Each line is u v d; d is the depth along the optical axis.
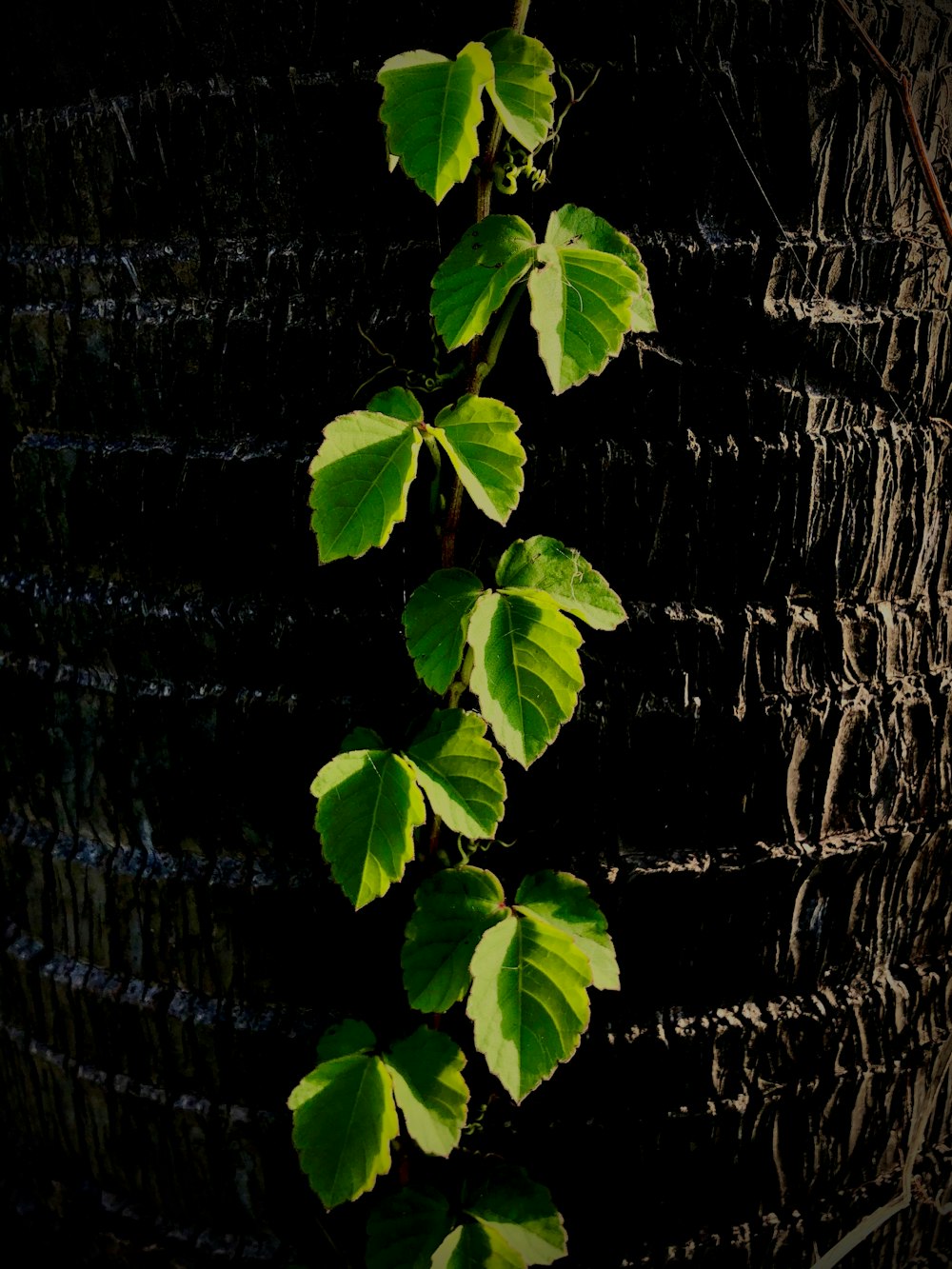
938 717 1.08
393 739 1.06
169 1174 1.11
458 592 1.03
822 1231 1.11
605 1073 1.08
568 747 1.06
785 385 1.05
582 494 1.05
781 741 1.07
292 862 1.08
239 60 1.03
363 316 1.04
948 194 1.06
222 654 1.07
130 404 1.06
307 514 1.05
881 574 1.07
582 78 1.03
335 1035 1.06
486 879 1.05
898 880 1.09
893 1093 1.10
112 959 1.10
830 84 1.03
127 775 1.08
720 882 1.07
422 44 1.02
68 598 1.08
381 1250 1.06
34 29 1.04
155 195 1.04
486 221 1.01
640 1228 1.10
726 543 1.06
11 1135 1.15
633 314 1.02
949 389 1.06
